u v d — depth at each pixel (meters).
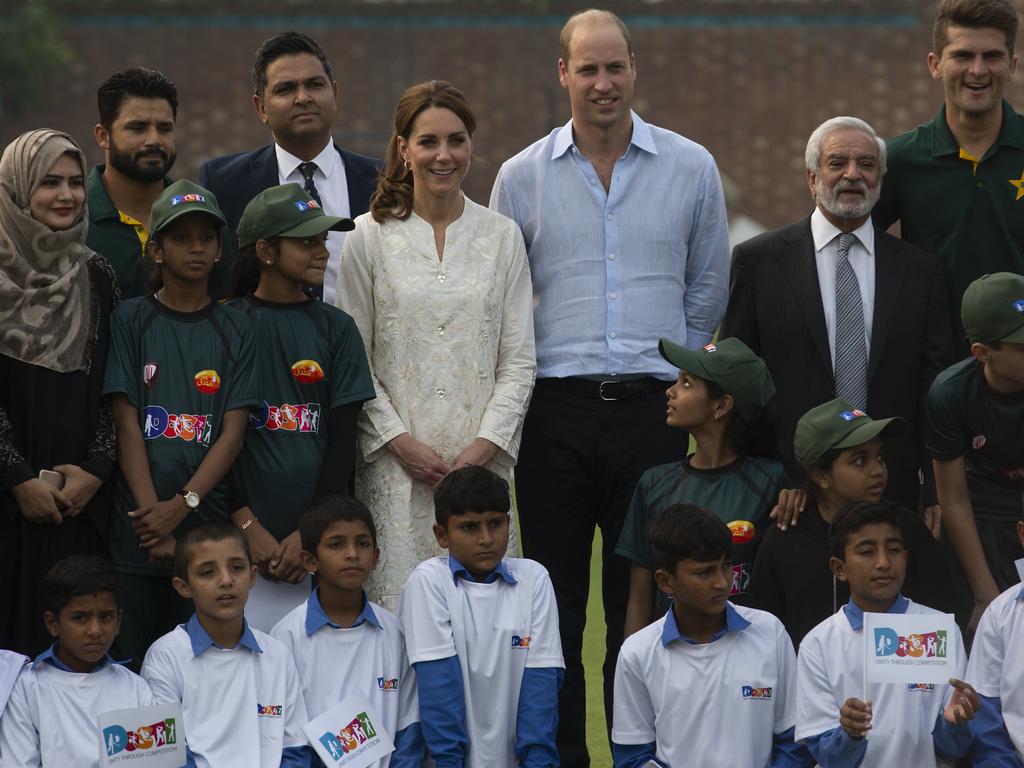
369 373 18.61
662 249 19.84
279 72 20.58
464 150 19.16
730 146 75.06
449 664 17.19
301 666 17.31
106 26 75.19
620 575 19.52
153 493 17.64
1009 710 16.34
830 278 19.58
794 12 76.81
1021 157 20.09
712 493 18.08
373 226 19.25
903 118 75.38
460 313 18.84
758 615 16.92
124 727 15.80
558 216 19.89
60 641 16.69
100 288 18.20
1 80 72.69
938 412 18.33
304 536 17.42
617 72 19.73
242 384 17.98
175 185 18.19
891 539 16.36
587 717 22.64
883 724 16.20
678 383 18.36
